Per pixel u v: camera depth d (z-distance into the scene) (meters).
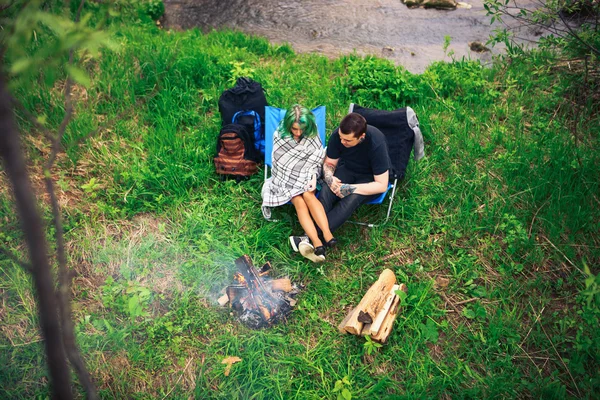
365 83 5.59
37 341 3.27
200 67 5.70
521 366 3.25
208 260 3.85
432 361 3.27
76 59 5.29
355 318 3.38
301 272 3.90
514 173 4.55
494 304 3.65
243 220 4.26
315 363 3.28
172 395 3.12
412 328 3.46
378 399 3.06
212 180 4.59
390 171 4.15
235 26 7.43
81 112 4.95
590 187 4.30
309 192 3.92
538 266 3.86
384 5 7.80
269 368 3.24
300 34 7.19
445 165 4.72
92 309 3.52
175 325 3.48
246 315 3.51
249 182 4.55
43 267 1.32
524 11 5.03
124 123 5.00
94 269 3.78
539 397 3.04
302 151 4.02
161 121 4.99
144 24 7.00
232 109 4.72
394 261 3.98
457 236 4.08
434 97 5.61
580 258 3.87
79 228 4.04
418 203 4.36
